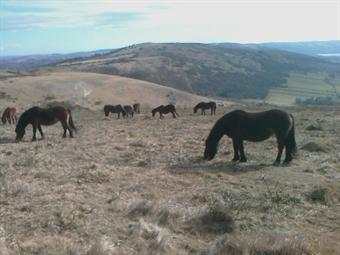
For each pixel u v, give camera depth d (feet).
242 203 36.73
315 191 40.47
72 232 28.68
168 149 66.13
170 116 151.64
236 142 56.95
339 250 28.04
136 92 334.85
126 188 40.52
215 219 32.76
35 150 63.72
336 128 91.45
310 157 59.16
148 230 29.07
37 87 300.20
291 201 38.58
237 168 52.75
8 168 46.11
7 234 27.07
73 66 650.43
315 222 33.91
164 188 42.06
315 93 549.54
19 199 34.58
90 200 35.68
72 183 40.83
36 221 29.89
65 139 78.74
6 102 243.60
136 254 25.85
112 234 28.71
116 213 32.89
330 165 53.52
